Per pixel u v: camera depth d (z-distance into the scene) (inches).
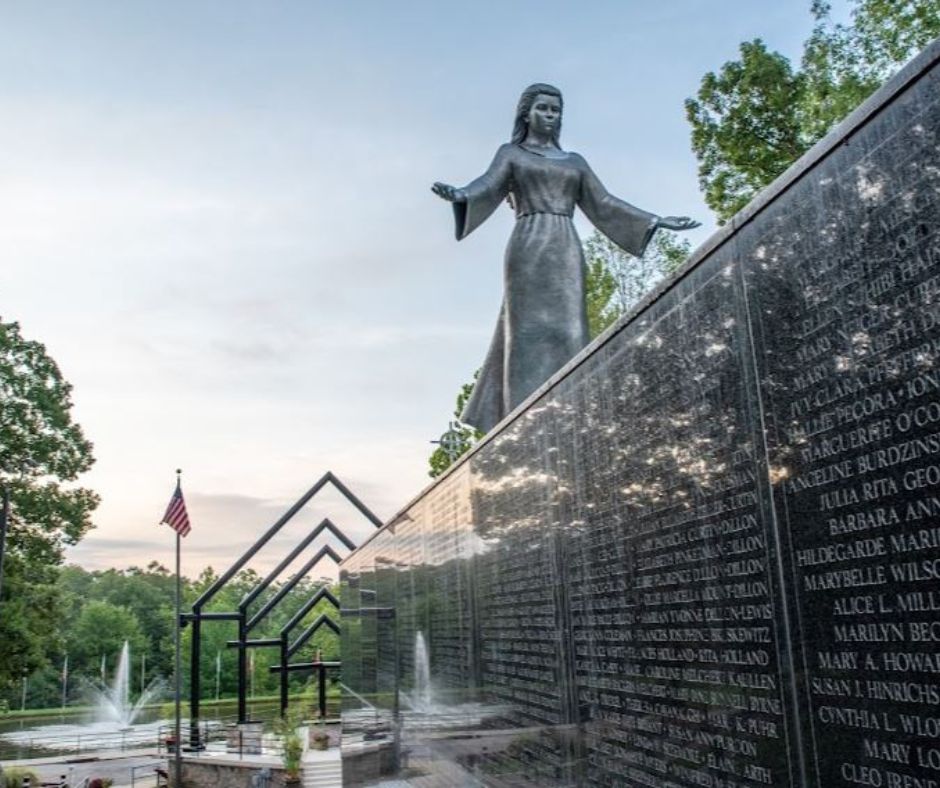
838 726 136.0
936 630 119.3
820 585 141.9
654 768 195.9
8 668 1316.4
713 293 178.9
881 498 130.2
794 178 153.3
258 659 4197.8
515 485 301.0
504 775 300.7
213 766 1273.4
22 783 1202.0
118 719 3344.0
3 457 1330.0
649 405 205.5
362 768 622.2
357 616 683.4
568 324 441.7
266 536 1501.0
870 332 134.2
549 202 452.1
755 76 721.6
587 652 234.8
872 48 666.8
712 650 174.1
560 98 470.3
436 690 400.5
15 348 1343.5
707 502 178.5
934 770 118.2
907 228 128.3
